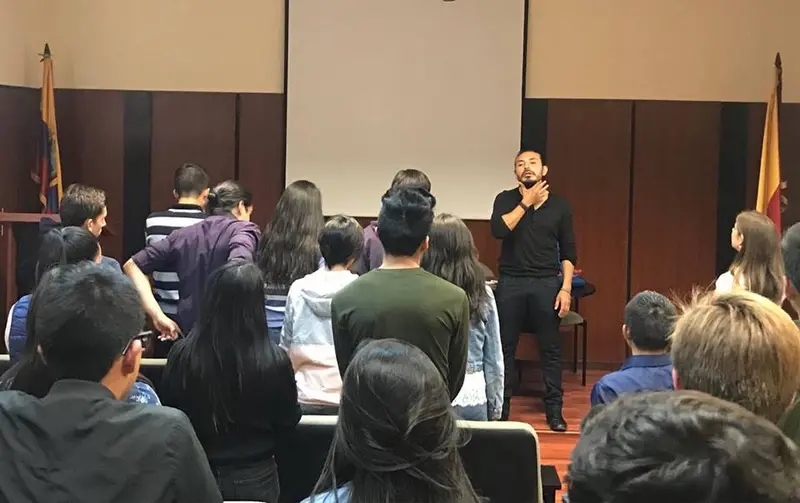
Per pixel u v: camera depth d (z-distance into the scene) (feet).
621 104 21.03
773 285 9.27
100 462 4.13
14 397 4.36
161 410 4.37
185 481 4.24
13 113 19.57
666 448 2.22
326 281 9.09
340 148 20.98
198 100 21.20
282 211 10.79
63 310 4.41
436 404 3.92
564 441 15.08
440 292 7.53
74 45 21.15
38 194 20.21
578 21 21.04
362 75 20.83
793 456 2.24
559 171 21.13
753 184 20.99
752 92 20.99
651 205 21.15
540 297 15.52
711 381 4.16
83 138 21.15
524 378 20.54
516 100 20.79
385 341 4.23
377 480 3.85
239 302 7.02
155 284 11.53
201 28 21.22
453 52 20.72
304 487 7.98
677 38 21.02
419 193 7.72
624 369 7.80
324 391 8.97
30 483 4.08
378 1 20.68
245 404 7.10
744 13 20.90
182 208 12.26
